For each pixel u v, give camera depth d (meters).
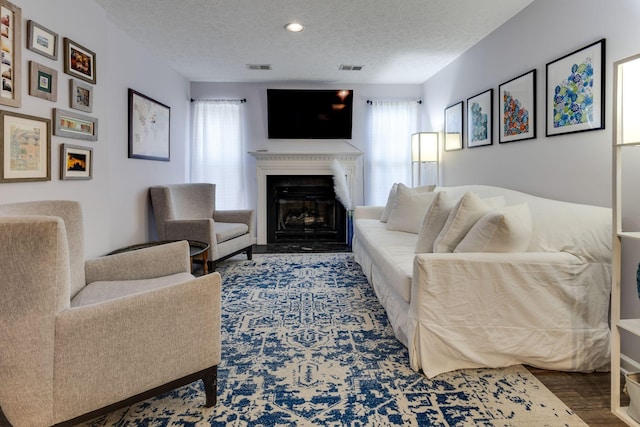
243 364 1.94
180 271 2.19
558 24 2.46
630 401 1.45
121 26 3.21
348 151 5.36
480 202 2.10
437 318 1.82
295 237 5.44
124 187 3.40
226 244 3.83
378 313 2.65
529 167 2.79
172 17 3.02
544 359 1.85
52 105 2.25
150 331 1.39
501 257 1.84
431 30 3.29
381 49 3.79
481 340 1.84
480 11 2.90
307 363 1.95
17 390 1.18
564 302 1.86
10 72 1.91
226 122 5.18
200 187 4.41
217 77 4.92
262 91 5.25
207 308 1.53
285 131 5.23
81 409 1.27
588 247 1.91
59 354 1.22
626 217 1.90
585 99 2.21
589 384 1.76
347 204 5.11
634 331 1.40
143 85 3.76
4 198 1.92
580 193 2.28
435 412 1.54
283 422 1.48
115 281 1.96
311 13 2.95
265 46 3.71
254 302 2.88
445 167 4.39
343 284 3.35
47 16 2.19
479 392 1.68
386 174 5.32
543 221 2.07
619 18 1.98
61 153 2.34
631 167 1.87
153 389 1.42
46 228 1.18
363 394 1.67
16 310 1.16
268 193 5.32
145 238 3.80
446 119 4.34
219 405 1.59
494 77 3.29
